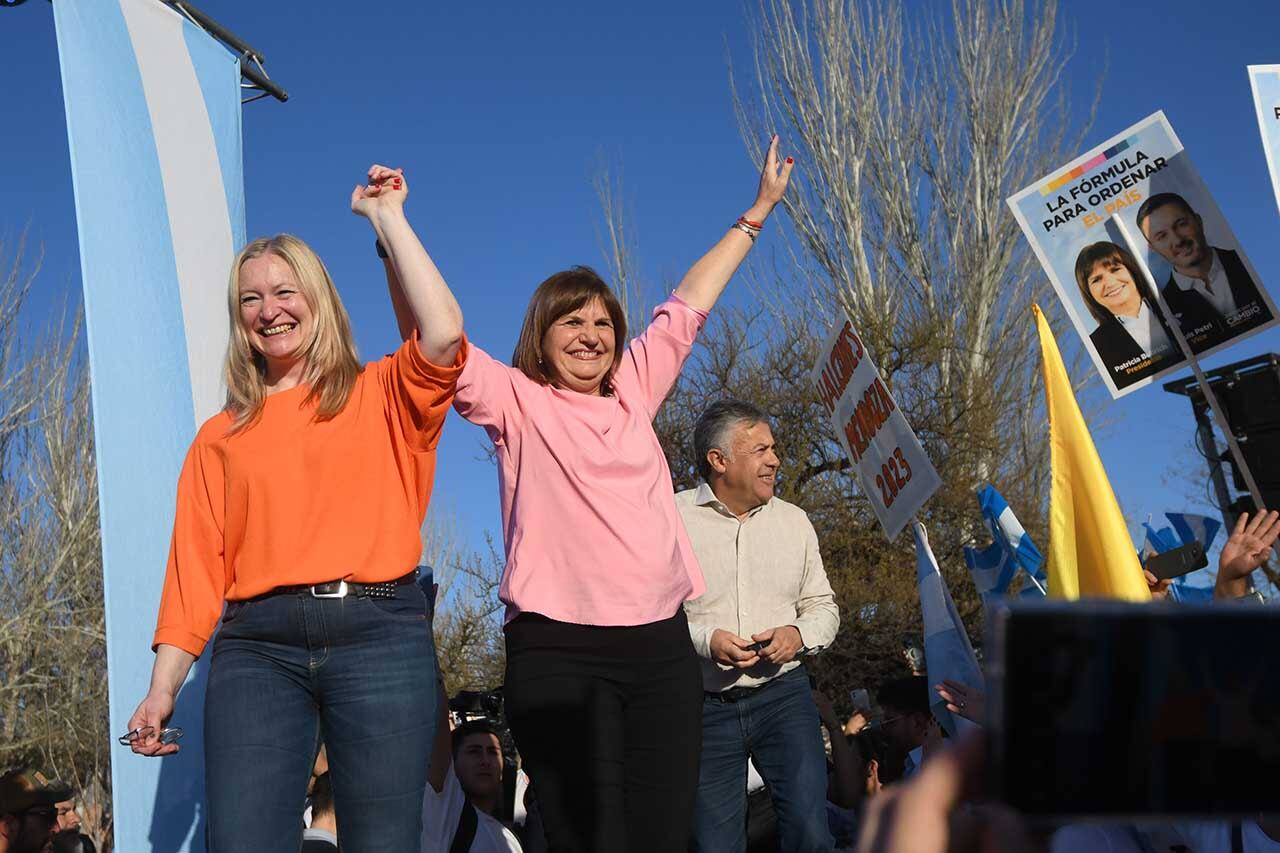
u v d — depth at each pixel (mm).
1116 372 4699
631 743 3201
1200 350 4613
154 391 3727
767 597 4352
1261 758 502
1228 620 509
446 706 4812
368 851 2699
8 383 24266
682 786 3186
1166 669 507
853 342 5039
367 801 2709
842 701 18562
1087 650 507
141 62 4094
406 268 2898
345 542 2770
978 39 22938
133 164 3912
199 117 4332
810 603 4379
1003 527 5250
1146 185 4684
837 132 22969
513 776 6723
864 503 19422
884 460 4980
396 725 2734
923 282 22156
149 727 2730
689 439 20375
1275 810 503
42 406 24516
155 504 3611
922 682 6609
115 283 3697
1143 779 505
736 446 4387
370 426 2885
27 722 22844
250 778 2650
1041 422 21578
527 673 3184
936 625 4848
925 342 20719
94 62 3867
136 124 3980
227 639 2775
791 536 4438
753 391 20000
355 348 2986
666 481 3486
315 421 2871
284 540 2764
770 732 4168
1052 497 4371
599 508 3252
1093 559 4270
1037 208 4812
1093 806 507
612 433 3371
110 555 3418
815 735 4176
